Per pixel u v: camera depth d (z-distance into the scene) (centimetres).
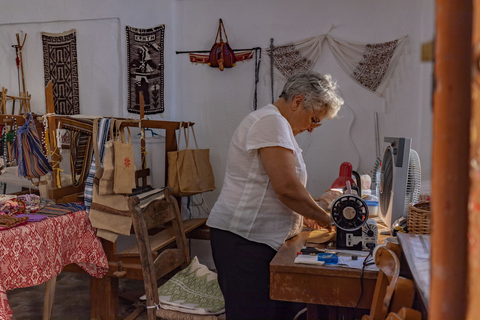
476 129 36
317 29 353
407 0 333
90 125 270
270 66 362
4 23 419
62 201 274
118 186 250
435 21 38
